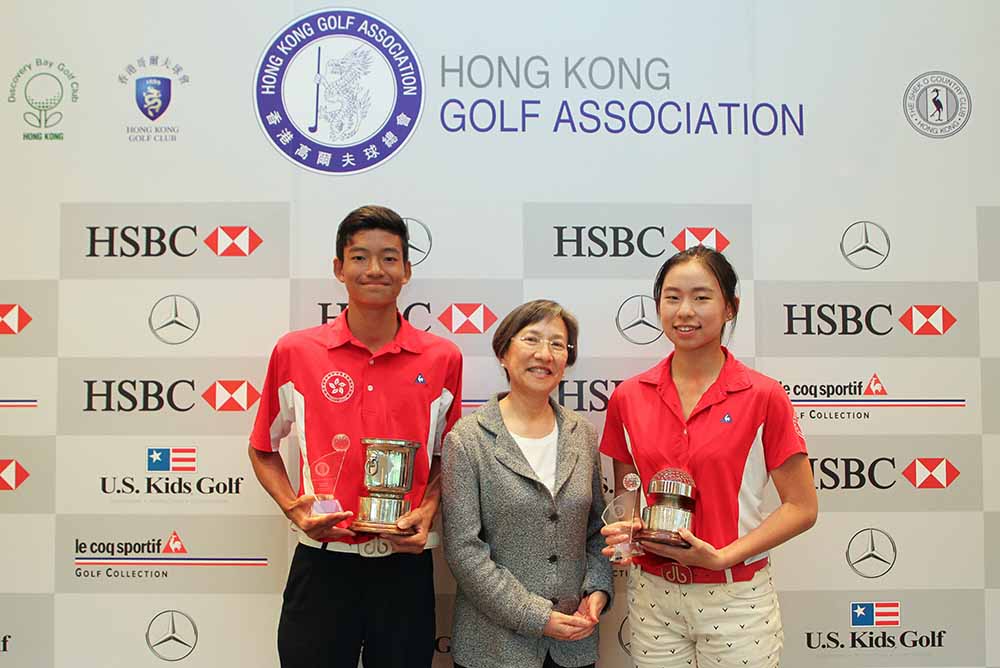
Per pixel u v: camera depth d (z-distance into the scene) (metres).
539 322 1.76
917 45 2.16
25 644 2.05
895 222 2.15
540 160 2.12
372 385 1.81
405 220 2.10
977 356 2.15
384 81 2.10
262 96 2.09
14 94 2.09
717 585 1.66
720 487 1.67
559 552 1.69
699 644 1.70
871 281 2.14
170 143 2.09
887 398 2.13
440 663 2.05
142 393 2.08
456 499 1.70
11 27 2.09
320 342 1.83
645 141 2.13
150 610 2.05
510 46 2.12
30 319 2.08
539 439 1.77
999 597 2.12
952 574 2.12
